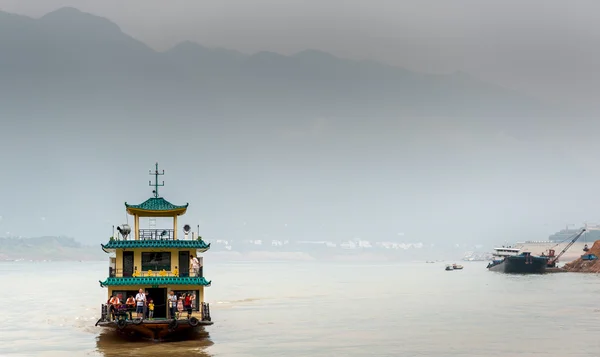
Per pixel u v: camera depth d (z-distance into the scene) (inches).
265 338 3331.7
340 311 4726.9
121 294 3070.9
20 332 3595.0
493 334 3486.7
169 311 3063.5
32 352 2938.0
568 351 2979.8
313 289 7465.6
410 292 6884.8
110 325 2984.7
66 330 3661.4
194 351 2923.2
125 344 3080.7
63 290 7362.2
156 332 3024.1
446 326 3836.1
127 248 3090.6
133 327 2999.5
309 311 4724.4
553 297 5836.6
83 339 3289.9
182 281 3048.7
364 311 4722.0
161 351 2908.5
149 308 3046.3
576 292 6432.1
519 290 6840.6
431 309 4867.1
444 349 3041.3
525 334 3481.8
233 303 5423.2
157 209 3223.4
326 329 3693.4
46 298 6102.4
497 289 7101.4
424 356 2869.1
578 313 4468.5
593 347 3075.8
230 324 3912.4
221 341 3225.9
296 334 3481.8
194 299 3105.3
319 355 2876.5
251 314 4495.6
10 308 5024.6
